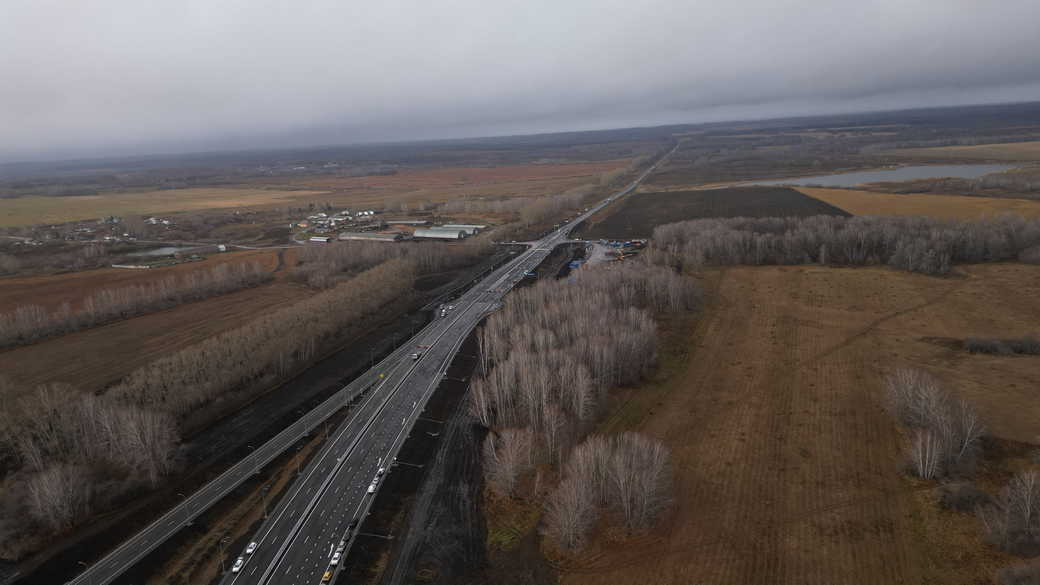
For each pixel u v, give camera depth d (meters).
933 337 175.50
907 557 96.69
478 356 185.75
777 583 93.69
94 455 125.94
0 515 106.31
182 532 110.25
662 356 175.50
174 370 151.75
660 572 97.25
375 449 137.38
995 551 94.44
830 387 151.62
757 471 121.12
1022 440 120.69
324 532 110.62
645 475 105.06
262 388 164.88
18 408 132.62
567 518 103.06
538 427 137.38
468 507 117.44
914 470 116.00
